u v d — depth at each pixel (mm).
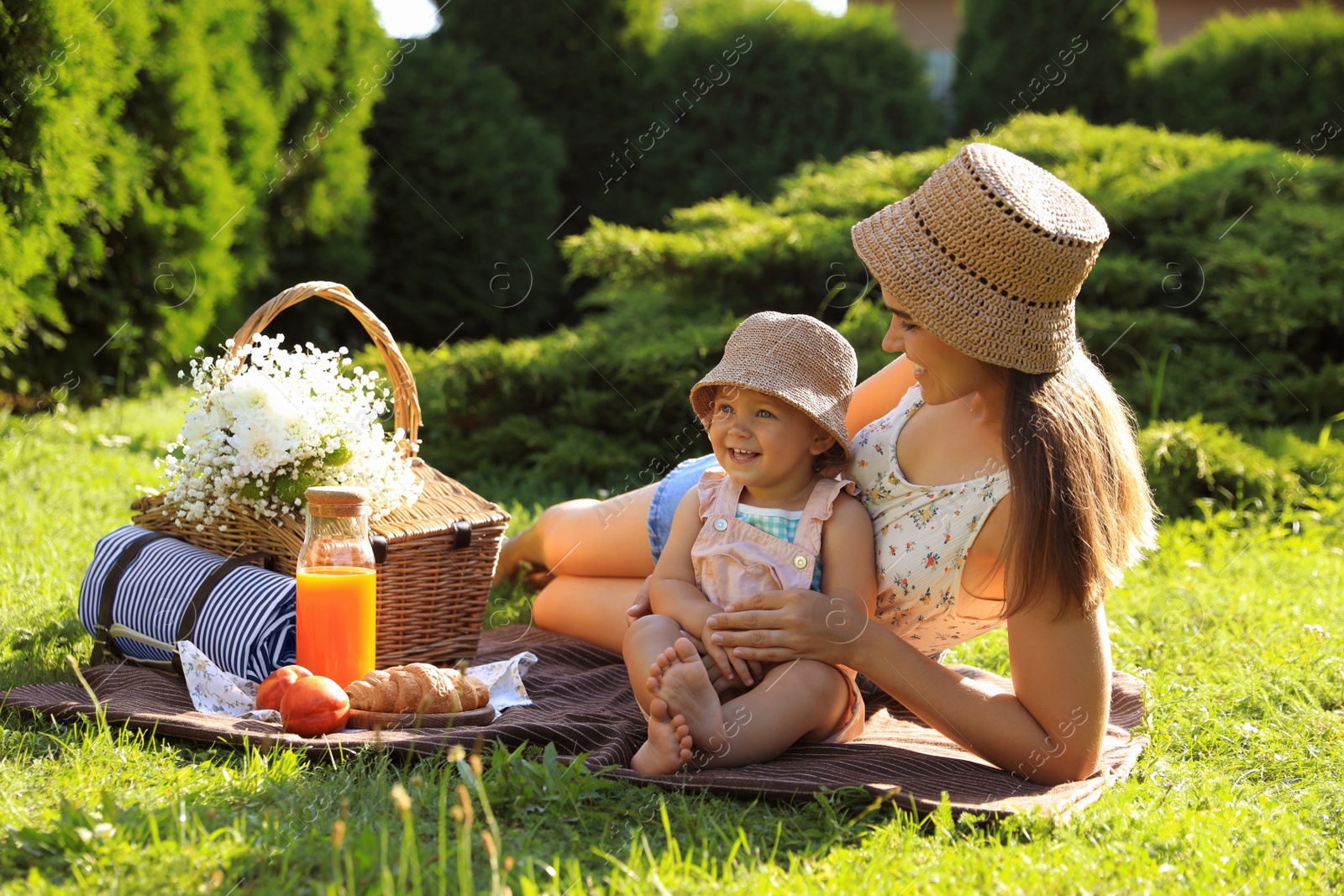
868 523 2422
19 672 2871
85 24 5367
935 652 2697
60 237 5652
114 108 5992
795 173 11148
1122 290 6656
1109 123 11031
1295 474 5672
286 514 2850
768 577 2393
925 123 11500
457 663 3074
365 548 2695
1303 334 6941
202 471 2877
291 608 2744
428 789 2062
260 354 2988
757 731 2277
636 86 11594
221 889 1664
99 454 5500
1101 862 1978
